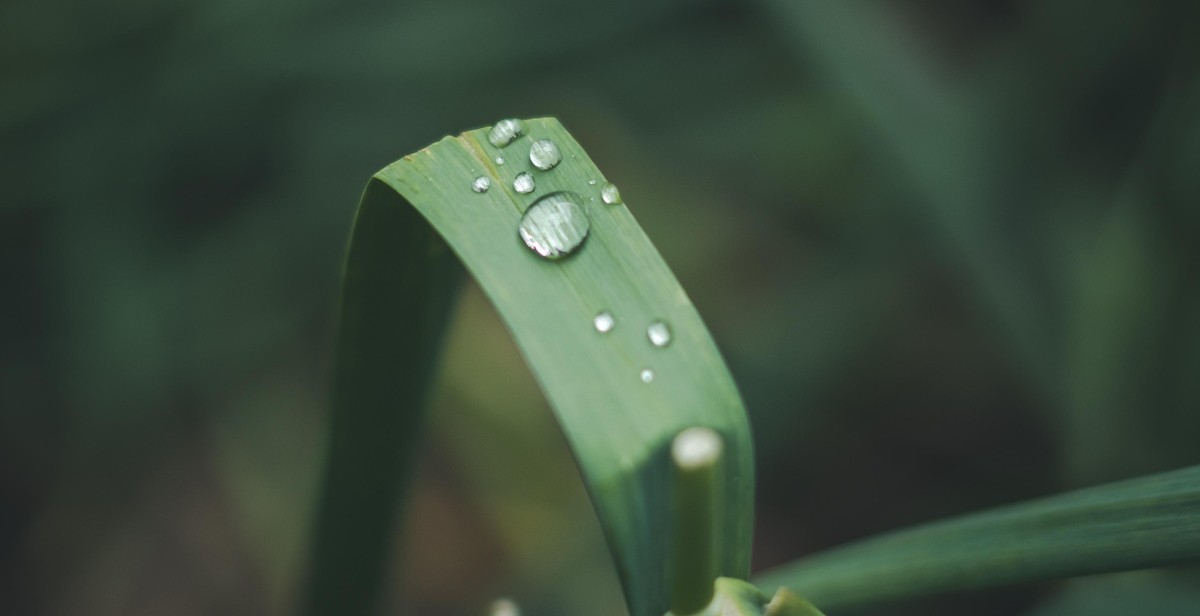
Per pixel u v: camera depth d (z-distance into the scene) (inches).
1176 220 13.1
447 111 18.6
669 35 19.2
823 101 18.8
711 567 7.7
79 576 18.2
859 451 18.9
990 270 14.8
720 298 18.6
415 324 8.8
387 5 18.4
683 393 8.0
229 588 18.2
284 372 18.5
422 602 18.3
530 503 17.9
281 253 18.4
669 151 19.3
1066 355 14.6
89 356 17.4
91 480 18.3
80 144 17.8
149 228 18.1
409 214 8.5
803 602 7.8
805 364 17.4
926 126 15.2
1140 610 11.1
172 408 18.2
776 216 19.3
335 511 9.2
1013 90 15.9
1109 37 15.3
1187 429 13.6
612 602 15.9
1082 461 14.5
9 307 17.5
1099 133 15.7
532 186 8.4
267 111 18.2
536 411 18.5
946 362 19.0
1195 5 12.9
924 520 18.2
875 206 18.4
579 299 8.2
